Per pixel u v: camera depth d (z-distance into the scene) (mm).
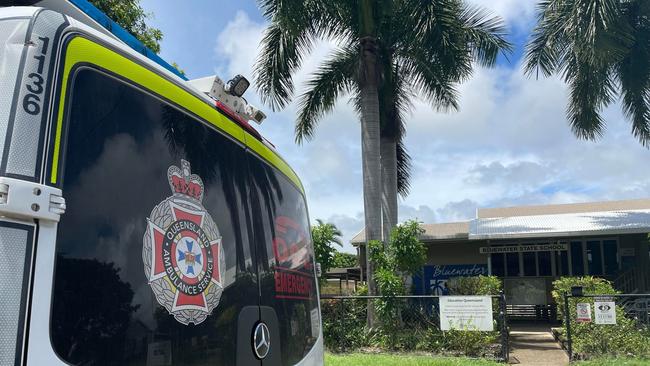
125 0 9828
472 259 21156
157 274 1876
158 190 1953
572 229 17125
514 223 19047
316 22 16078
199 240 2141
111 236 1693
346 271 20484
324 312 14047
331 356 11625
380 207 14984
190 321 2018
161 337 1853
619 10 14445
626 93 18219
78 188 1592
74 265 1538
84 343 1541
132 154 1852
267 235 2791
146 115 1965
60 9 2111
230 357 2242
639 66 17719
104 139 1735
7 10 1624
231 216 2426
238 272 2408
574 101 18016
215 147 2404
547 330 16875
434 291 21344
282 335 2775
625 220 17500
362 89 15500
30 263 1390
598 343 11820
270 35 15961
